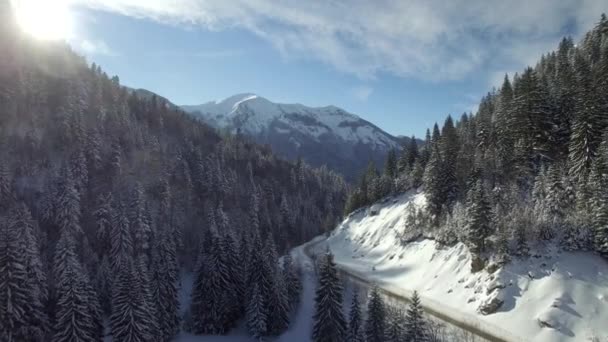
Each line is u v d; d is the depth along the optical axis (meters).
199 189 136.50
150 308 60.22
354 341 53.06
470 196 74.25
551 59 115.94
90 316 54.81
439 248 79.81
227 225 110.94
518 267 60.12
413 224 92.94
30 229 71.81
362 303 68.75
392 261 91.62
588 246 57.00
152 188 122.69
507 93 91.69
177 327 68.38
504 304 57.22
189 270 97.25
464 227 73.81
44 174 111.00
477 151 89.56
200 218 122.88
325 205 187.62
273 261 70.12
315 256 107.94
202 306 68.12
